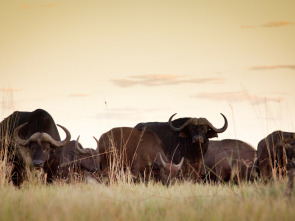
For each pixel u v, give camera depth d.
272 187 24.95
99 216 19.09
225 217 18.11
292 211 18.66
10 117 52.09
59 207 20.77
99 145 54.72
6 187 37.00
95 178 57.53
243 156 58.31
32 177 44.88
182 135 61.62
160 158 54.16
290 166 29.78
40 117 51.72
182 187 35.00
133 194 28.39
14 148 47.69
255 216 18.09
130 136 56.06
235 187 30.84
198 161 62.12
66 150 66.81
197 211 19.95
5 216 18.38
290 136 40.38
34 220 18.20
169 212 19.34
